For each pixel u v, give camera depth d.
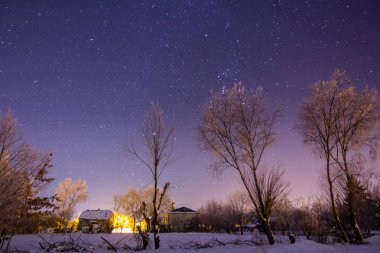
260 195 25.64
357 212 29.70
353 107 27.38
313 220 28.58
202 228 75.38
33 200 31.31
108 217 79.19
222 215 73.75
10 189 17.67
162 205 61.34
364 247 20.27
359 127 27.00
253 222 70.50
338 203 30.06
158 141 25.06
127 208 63.06
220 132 26.83
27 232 31.89
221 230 72.75
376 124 26.69
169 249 21.97
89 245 22.62
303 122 28.98
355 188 27.44
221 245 23.91
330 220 32.38
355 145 27.61
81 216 79.38
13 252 19.33
